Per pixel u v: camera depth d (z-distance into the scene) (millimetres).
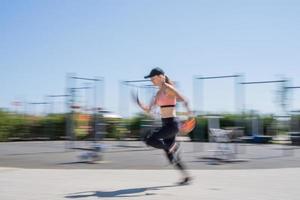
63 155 10922
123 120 19469
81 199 4766
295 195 5105
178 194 5109
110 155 11305
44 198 4789
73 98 15062
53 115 21328
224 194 5137
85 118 16172
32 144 16594
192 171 7387
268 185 5828
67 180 6109
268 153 12547
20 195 4941
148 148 14648
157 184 5836
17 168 7633
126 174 6852
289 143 17281
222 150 10242
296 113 15461
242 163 9156
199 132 19016
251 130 19266
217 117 13992
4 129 19812
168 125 5754
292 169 7852
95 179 6246
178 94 5777
